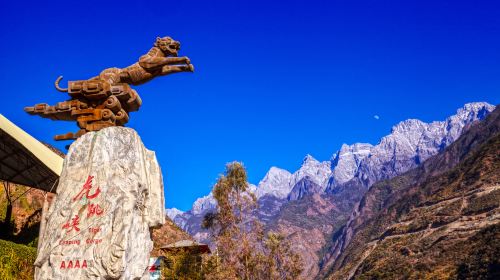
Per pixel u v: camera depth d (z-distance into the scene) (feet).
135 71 32.48
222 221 115.24
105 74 32.40
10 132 58.39
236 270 109.29
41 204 98.89
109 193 28.48
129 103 32.32
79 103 31.22
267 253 115.65
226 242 112.16
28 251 57.47
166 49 33.17
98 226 27.63
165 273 97.30
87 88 30.78
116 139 30.01
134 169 29.43
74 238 27.53
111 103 30.91
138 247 28.73
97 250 27.07
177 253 105.81
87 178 29.09
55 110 31.30
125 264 26.96
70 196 28.71
